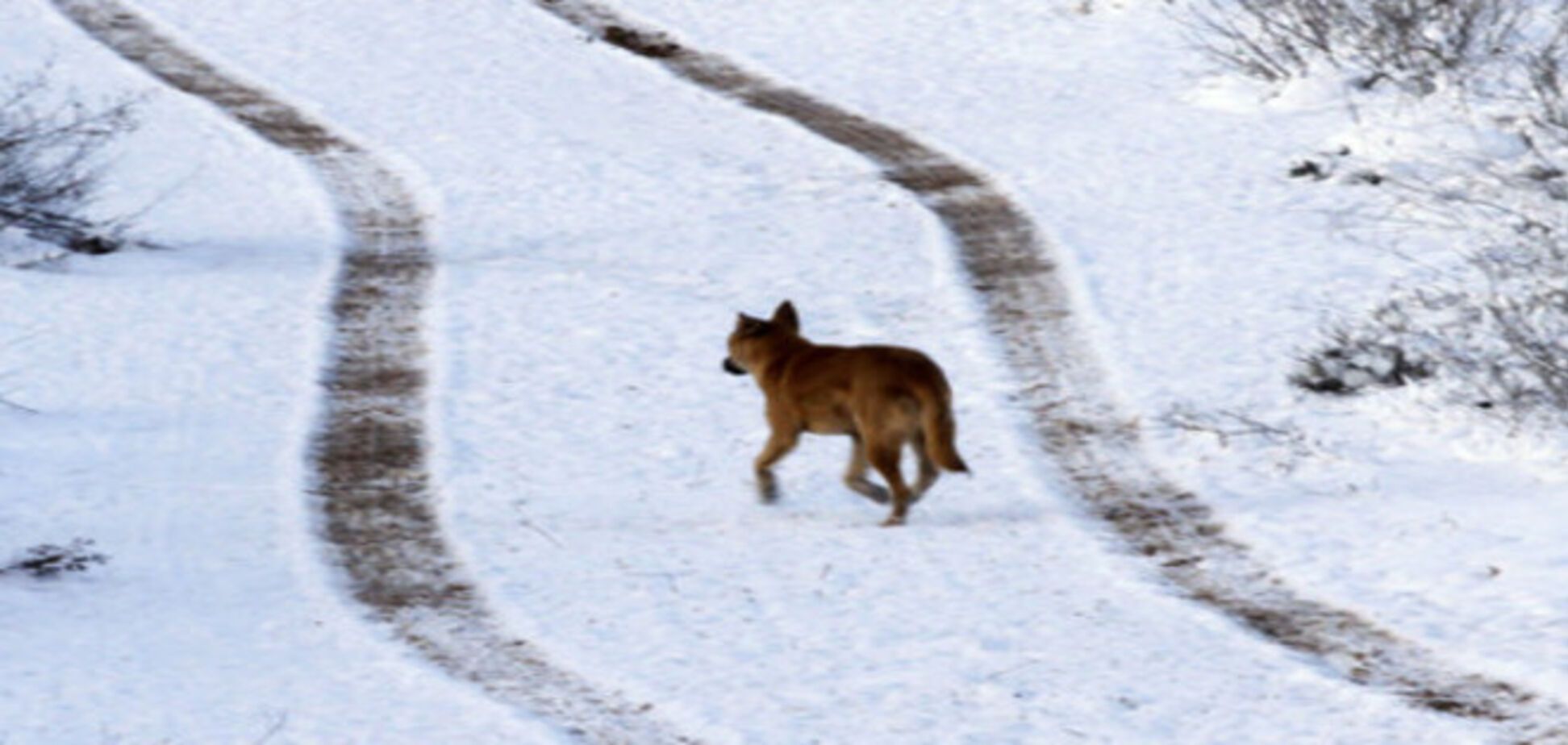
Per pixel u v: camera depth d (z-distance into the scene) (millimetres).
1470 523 46469
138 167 94750
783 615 41656
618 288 74000
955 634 40094
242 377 63562
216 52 117500
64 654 39812
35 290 72625
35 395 61156
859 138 96500
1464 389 56719
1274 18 101125
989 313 69625
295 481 53656
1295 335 64688
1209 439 55406
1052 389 61000
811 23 119000
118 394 61531
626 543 47750
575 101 105812
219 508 51281
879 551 46281
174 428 58375
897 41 114188
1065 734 34406
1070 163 89625
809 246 79750
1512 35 95938
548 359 65500
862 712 35656
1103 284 71875
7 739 34750
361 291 74688
